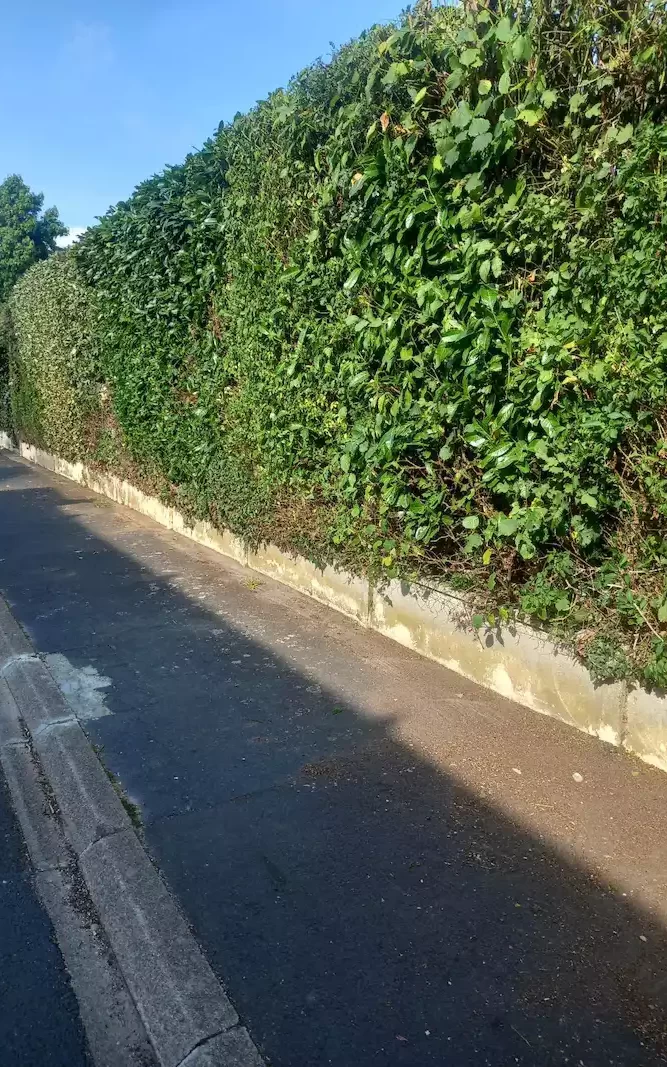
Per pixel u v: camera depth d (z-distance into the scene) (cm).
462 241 393
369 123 455
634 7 323
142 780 373
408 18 420
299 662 510
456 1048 227
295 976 254
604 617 365
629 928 270
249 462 686
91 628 593
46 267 1347
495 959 259
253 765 384
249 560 750
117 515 1069
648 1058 222
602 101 339
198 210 695
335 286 511
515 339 369
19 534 946
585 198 334
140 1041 245
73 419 1298
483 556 414
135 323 891
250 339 626
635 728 366
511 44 349
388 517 497
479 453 404
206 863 311
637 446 334
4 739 441
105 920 293
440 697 445
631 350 320
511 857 307
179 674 500
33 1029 250
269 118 563
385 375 468
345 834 326
